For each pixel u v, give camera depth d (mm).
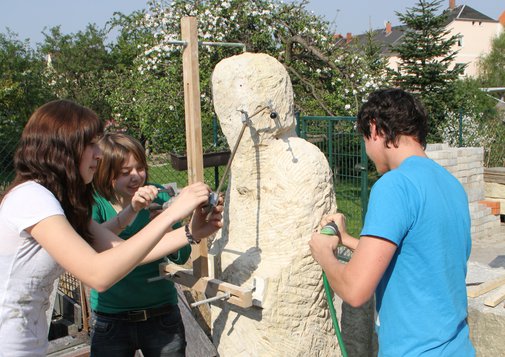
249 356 2152
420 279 1514
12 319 1525
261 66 2217
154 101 8141
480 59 30953
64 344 3191
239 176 2320
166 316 2363
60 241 1428
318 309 2180
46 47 20266
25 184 1527
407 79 11945
